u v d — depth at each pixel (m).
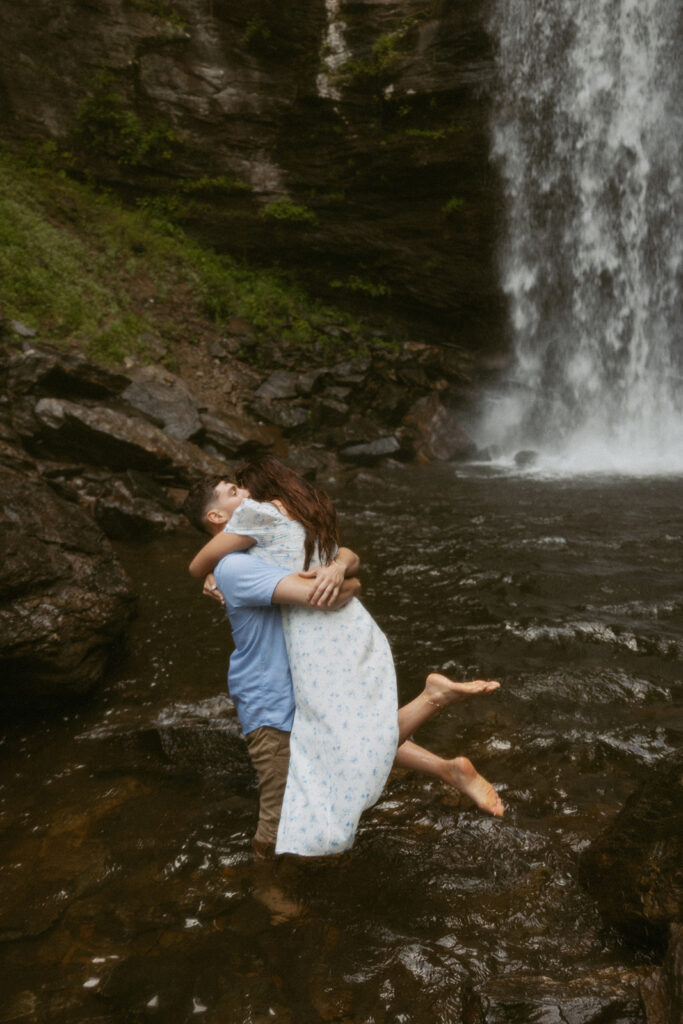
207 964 2.28
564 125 15.19
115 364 11.31
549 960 2.24
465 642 4.66
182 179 16.42
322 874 2.68
